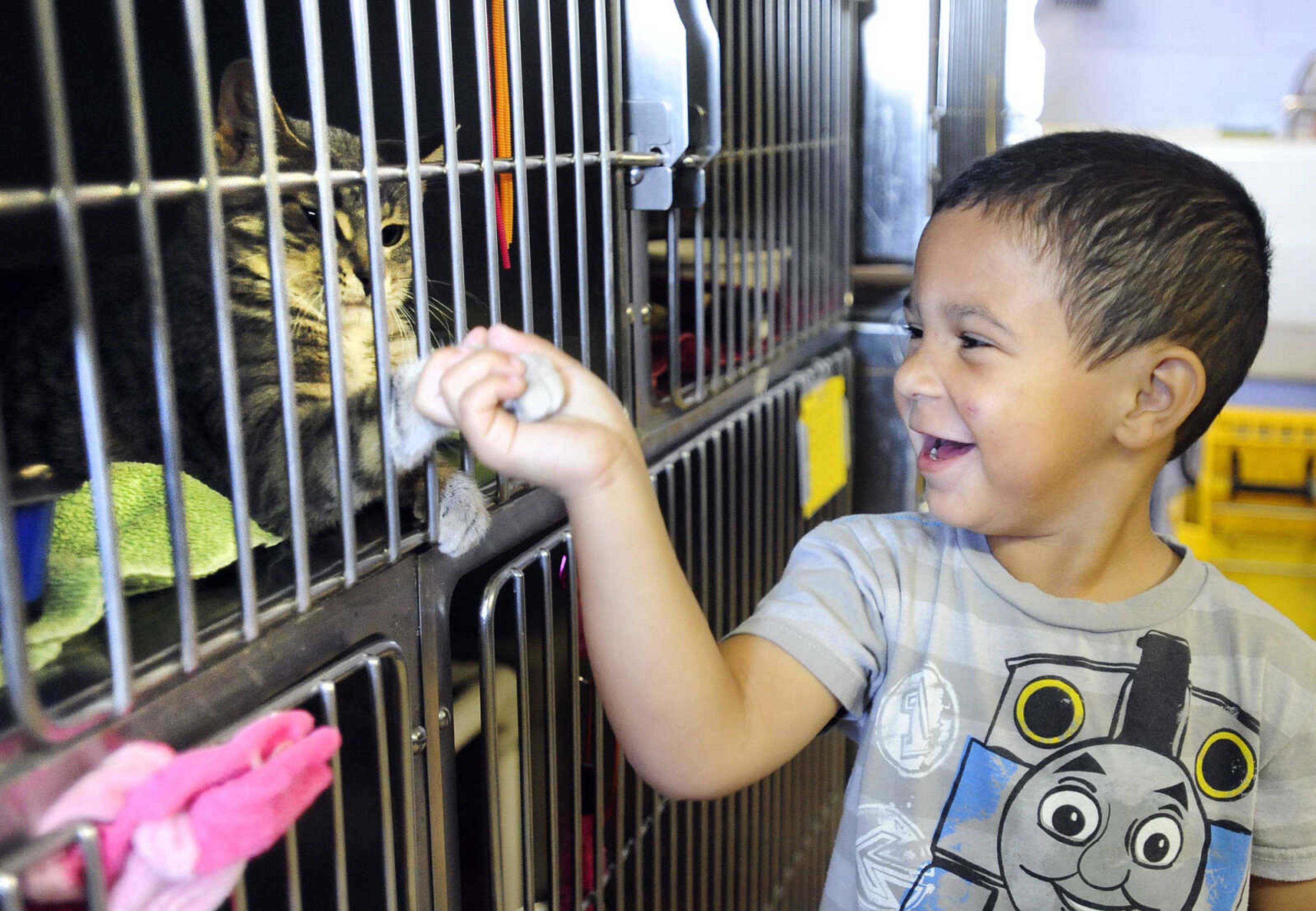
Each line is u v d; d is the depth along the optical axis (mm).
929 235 682
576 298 882
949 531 762
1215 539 2752
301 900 617
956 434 666
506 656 890
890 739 722
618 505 534
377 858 693
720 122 901
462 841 871
